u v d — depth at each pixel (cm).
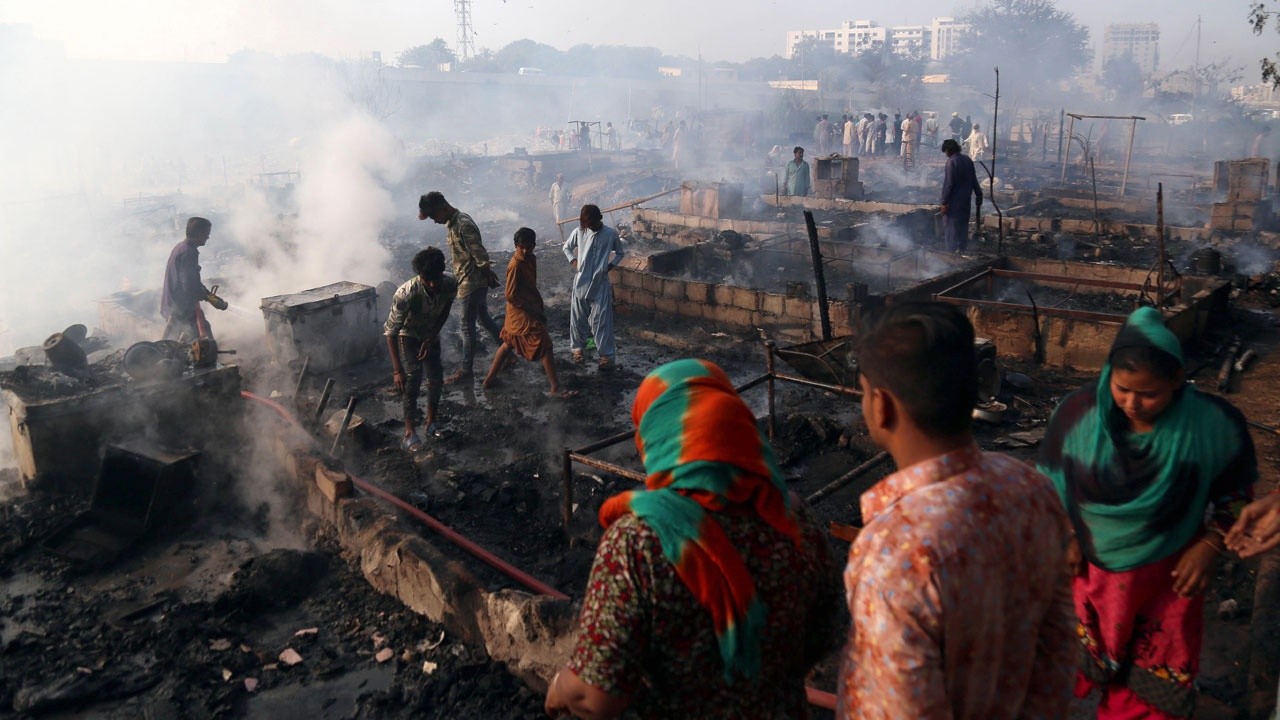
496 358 826
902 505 158
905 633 148
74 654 431
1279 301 1030
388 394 827
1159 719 286
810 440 677
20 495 594
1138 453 267
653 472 183
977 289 1045
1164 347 252
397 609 470
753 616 171
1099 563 282
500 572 504
